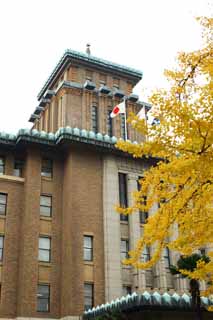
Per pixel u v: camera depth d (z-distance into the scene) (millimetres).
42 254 35688
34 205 36719
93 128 46344
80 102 47031
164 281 36531
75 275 34438
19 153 39500
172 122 12422
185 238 13734
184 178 12867
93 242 36625
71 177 37875
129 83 53531
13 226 36094
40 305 33938
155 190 13500
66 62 51031
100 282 35406
